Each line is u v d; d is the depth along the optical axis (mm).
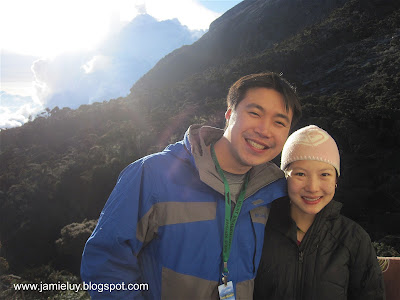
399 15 80688
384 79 55250
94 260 1747
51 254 48594
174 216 1790
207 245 1806
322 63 76500
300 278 2078
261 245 2027
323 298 2020
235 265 1885
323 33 87250
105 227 1754
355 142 41500
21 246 50656
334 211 2111
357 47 76000
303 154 2027
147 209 1786
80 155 60250
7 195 56188
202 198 1842
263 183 2049
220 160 1936
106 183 54188
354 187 36906
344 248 2051
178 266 1778
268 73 1927
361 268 2047
